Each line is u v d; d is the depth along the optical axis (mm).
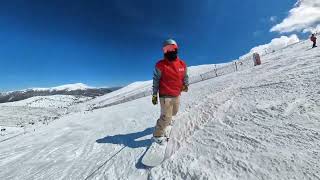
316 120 4637
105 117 12422
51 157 6938
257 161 3807
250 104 6438
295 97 6086
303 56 16250
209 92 10508
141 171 4527
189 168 4039
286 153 3838
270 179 3396
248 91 8039
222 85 11945
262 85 8500
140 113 10922
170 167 4266
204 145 4707
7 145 10305
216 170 3828
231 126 5309
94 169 5336
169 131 5582
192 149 4676
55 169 5914
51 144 8430
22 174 6082
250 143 4367
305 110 5156
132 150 5777
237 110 6250
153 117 9055
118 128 8609
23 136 12344
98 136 8094
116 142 6883
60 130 11008
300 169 3434
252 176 3531
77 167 5719
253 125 5074
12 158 7711
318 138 4047
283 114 5250
